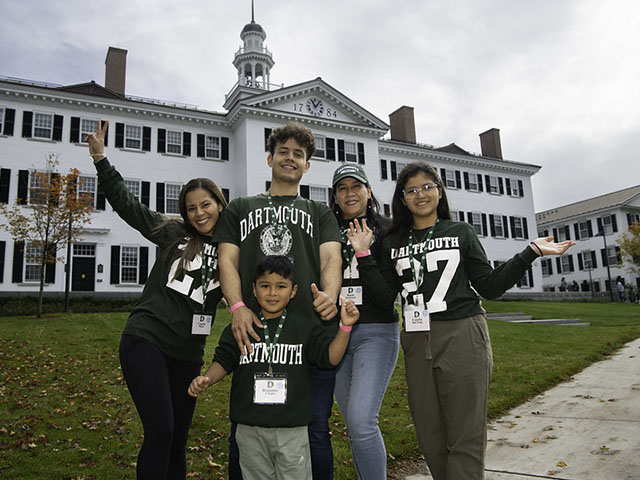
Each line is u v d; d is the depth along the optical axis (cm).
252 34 3716
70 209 1916
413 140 3766
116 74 2914
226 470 437
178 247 320
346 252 348
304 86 3027
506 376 812
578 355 1029
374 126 3281
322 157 3062
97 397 700
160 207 2691
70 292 2341
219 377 280
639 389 689
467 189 3812
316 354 279
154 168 2714
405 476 422
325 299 270
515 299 3534
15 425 561
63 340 1197
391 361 330
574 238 4912
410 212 343
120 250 2525
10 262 2277
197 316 313
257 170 2797
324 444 295
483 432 287
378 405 307
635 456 428
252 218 312
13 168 2380
